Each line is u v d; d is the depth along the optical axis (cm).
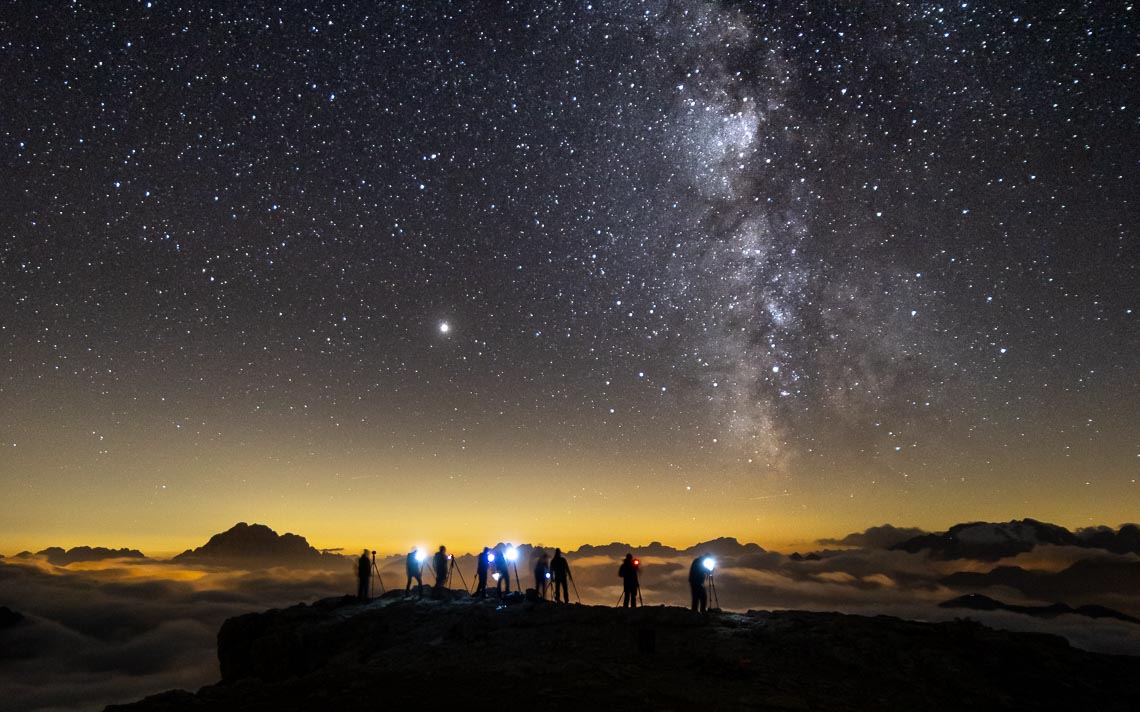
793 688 1429
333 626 2358
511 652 1770
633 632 1894
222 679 2630
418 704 1286
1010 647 1717
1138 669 1652
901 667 1609
